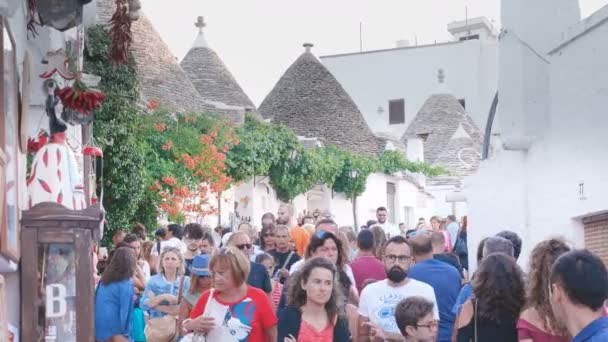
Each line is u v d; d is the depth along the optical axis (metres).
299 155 27.39
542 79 13.19
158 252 13.03
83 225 6.89
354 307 7.89
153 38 24.94
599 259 4.30
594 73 11.77
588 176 11.92
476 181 14.38
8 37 6.50
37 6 8.06
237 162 24.44
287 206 13.63
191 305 7.97
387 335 7.71
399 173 35.84
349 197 32.06
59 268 6.84
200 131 22.81
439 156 44.31
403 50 63.25
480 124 61.19
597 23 11.62
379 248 11.34
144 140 20.11
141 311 8.24
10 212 6.39
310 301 6.39
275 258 10.66
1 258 6.22
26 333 6.75
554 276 4.32
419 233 8.88
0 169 5.84
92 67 17.05
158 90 23.97
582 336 4.17
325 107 37.38
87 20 11.43
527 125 13.24
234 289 6.65
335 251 8.34
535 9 13.23
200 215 21.16
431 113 50.47
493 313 6.38
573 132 12.34
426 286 7.89
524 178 13.47
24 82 7.51
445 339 8.23
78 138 11.98
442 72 52.09
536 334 5.90
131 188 18.02
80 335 6.81
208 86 31.33
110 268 7.98
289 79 38.81
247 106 31.66
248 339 6.58
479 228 14.28
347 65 64.50
